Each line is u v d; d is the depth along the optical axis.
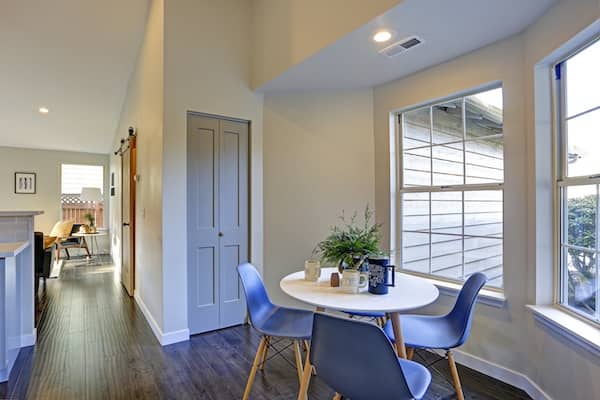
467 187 2.61
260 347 2.07
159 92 2.96
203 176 3.08
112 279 5.27
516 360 2.21
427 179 2.91
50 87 4.93
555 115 2.07
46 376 2.33
